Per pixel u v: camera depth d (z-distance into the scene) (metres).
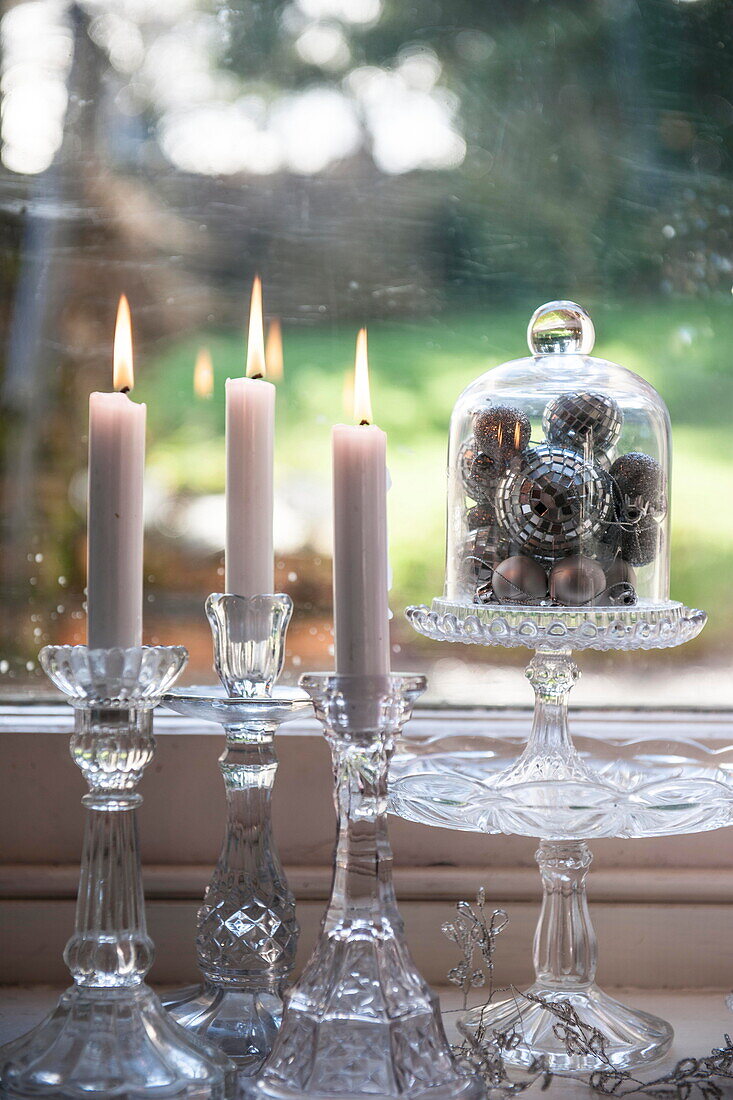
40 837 1.10
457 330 1.21
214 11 1.21
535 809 0.88
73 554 1.19
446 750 1.12
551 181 1.21
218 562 1.20
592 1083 0.92
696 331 1.21
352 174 1.21
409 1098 0.82
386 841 0.86
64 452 1.20
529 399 1.03
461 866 1.09
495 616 0.96
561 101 1.21
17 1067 0.85
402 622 1.20
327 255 1.21
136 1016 0.86
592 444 0.99
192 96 1.21
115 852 0.87
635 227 1.21
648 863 1.10
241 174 1.21
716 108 1.21
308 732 1.11
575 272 1.21
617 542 0.98
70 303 1.20
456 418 1.04
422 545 1.20
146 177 1.20
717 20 1.21
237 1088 0.86
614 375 1.05
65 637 1.19
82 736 0.86
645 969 1.09
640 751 1.11
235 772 0.95
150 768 1.10
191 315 1.21
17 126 1.20
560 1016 0.93
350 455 0.84
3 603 1.18
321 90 1.21
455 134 1.21
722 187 1.21
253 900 0.95
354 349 1.21
